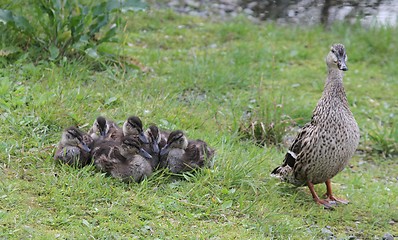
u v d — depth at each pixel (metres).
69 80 14.45
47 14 16.78
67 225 9.50
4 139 11.70
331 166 10.99
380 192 12.36
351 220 10.95
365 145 14.95
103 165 10.80
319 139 10.84
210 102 15.42
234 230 9.97
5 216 9.45
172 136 11.11
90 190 10.30
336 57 11.05
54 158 11.07
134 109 13.65
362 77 19.00
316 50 20.39
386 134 15.07
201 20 22.08
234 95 16.12
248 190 11.05
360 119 16.09
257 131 14.04
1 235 9.02
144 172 10.71
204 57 18.02
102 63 15.40
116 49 17.02
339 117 10.84
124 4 16.00
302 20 23.30
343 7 24.38
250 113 14.93
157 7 23.30
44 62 15.02
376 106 17.09
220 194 10.77
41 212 9.71
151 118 13.36
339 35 21.67
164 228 9.74
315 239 10.17
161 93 15.02
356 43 20.89
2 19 15.16
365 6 24.41
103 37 15.84
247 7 24.42
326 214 10.92
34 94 13.30
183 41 19.81
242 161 11.71
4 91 13.12
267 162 12.52
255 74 17.89
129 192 10.48
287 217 10.55
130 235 9.48
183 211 10.23
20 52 15.18
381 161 14.35
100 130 11.62
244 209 10.46
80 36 15.57
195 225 9.97
